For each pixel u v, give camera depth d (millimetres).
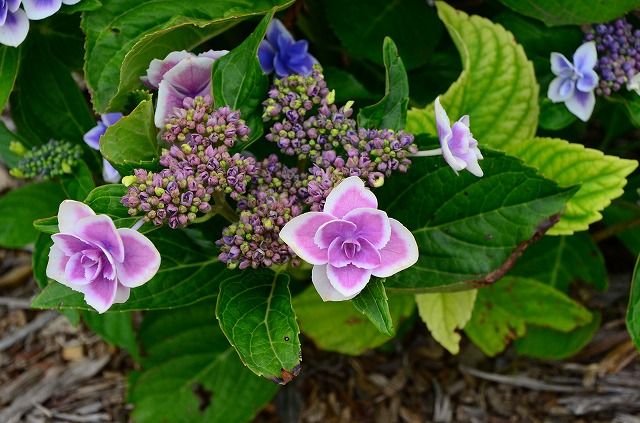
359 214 260
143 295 323
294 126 312
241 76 321
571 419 448
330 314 412
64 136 403
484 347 421
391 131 302
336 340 414
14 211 439
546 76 416
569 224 364
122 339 414
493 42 388
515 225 323
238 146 312
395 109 316
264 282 311
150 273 265
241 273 315
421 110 377
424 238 335
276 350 279
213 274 337
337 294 271
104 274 265
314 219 263
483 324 422
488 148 316
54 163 376
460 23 393
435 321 380
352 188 264
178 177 283
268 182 310
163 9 341
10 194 441
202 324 421
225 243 297
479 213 328
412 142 310
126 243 262
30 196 443
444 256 332
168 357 420
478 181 323
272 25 368
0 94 356
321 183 285
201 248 340
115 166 306
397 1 430
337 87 405
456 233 331
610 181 362
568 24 393
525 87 388
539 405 454
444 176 327
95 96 341
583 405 448
